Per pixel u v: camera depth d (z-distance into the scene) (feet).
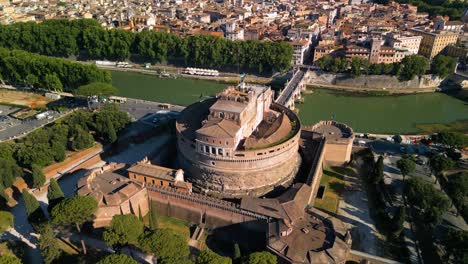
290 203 390.83
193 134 464.24
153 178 441.27
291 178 497.05
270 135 461.37
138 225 357.20
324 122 589.73
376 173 489.67
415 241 408.46
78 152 567.18
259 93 522.47
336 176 523.29
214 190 458.50
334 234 358.43
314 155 541.34
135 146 601.21
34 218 381.81
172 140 584.40
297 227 368.27
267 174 455.63
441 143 577.02
